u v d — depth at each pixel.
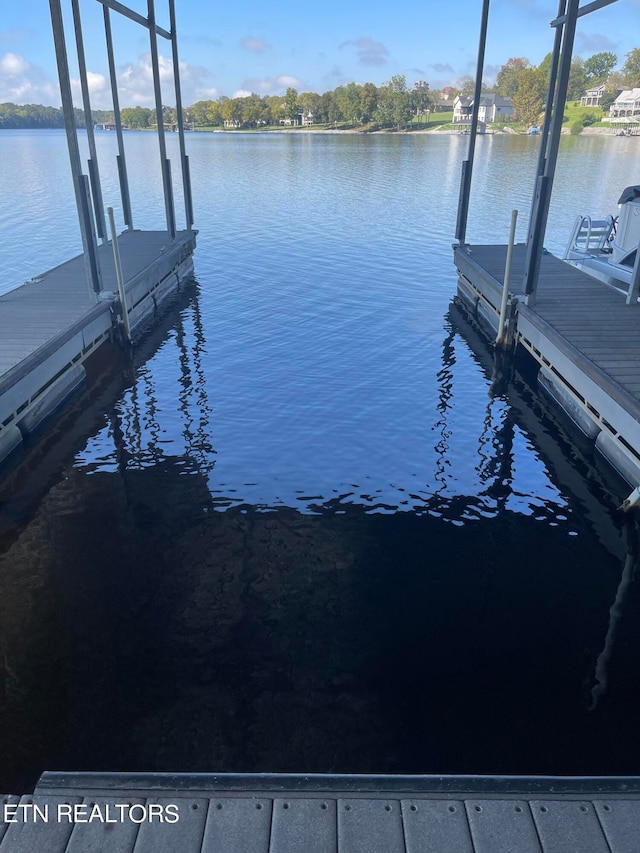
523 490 6.01
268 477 6.16
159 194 26.55
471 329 10.75
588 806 2.42
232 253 16.66
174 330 10.65
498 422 7.39
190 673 3.85
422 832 2.31
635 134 75.75
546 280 10.34
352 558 4.97
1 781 3.16
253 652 4.02
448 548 5.13
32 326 7.96
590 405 6.71
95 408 7.69
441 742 3.41
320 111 116.62
